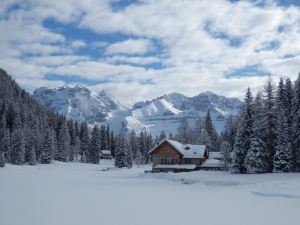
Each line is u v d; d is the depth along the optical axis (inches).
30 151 5216.5
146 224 796.0
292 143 2438.5
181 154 3538.4
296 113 2427.4
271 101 2635.3
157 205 1095.0
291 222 816.3
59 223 805.2
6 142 5118.1
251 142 2513.5
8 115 6496.1
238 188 1696.6
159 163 3607.3
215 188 1780.3
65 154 6048.2
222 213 938.1
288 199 1242.0
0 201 1198.9
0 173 3233.3
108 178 2701.8
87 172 3804.1
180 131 5989.2
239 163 2620.6
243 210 988.6
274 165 2413.9
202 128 5629.9
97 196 1363.2
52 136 5634.8
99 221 828.6
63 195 1396.4
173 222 818.2
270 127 2568.9
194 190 1658.5
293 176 1995.6
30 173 3351.4
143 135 7721.5
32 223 804.0
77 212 957.2
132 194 1449.3
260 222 815.7
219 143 5526.6
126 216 895.1
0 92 7696.9
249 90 2746.1
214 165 3467.0
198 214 923.4
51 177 2775.6
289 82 2896.2
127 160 5246.1
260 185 1675.7
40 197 1321.4
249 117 2672.2
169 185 2022.6
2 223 804.6
